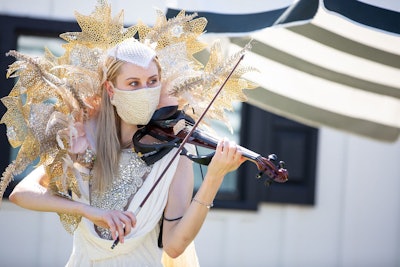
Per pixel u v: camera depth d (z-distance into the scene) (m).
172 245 3.63
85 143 3.84
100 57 3.91
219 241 8.55
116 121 3.91
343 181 8.90
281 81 6.15
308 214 8.80
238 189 8.59
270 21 4.74
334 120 6.46
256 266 8.64
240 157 3.48
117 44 3.88
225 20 4.99
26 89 3.82
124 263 3.78
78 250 3.85
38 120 3.75
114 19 3.97
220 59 4.00
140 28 4.04
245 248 8.60
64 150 3.71
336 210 8.88
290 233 8.74
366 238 8.95
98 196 3.80
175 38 4.05
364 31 5.15
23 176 7.98
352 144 8.90
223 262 8.55
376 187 8.96
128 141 3.92
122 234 3.48
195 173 8.38
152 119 3.87
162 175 3.65
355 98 6.25
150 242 3.82
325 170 8.84
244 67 3.97
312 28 5.38
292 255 8.75
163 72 3.98
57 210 3.67
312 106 6.39
